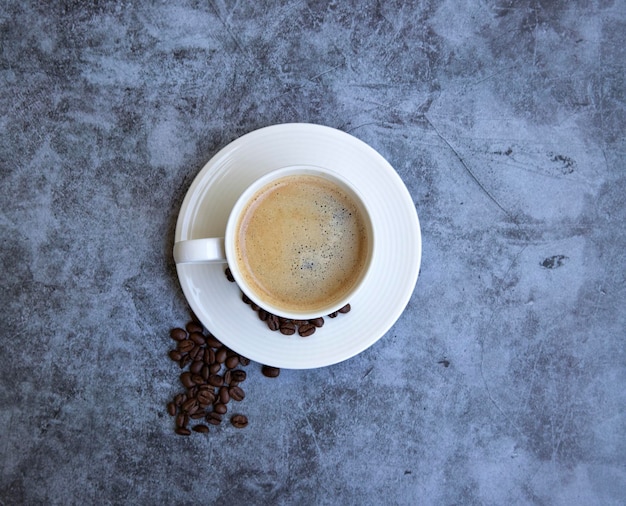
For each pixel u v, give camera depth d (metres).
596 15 0.51
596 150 0.52
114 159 0.51
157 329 0.51
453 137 0.51
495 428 0.52
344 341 0.47
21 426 0.51
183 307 0.51
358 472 0.52
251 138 0.46
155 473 0.51
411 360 0.52
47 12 0.50
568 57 0.51
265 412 0.51
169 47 0.50
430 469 0.52
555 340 0.52
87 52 0.50
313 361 0.47
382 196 0.46
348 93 0.51
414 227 0.46
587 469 0.52
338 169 0.46
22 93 0.50
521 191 0.51
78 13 0.50
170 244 0.51
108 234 0.51
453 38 0.51
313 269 0.45
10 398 0.51
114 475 0.51
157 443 0.51
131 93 0.50
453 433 0.52
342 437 0.52
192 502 0.51
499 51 0.51
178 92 0.51
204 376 0.50
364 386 0.52
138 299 0.51
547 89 0.51
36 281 0.51
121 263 0.51
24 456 0.51
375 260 0.46
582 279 0.52
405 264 0.46
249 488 0.51
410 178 0.51
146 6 0.50
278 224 0.45
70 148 0.50
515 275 0.52
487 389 0.52
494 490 0.52
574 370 0.52
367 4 0.51
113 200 0.51
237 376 0.51
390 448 0.52
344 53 0.51
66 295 0.51
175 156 0.51
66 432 0.51
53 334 0.51
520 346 0.52
